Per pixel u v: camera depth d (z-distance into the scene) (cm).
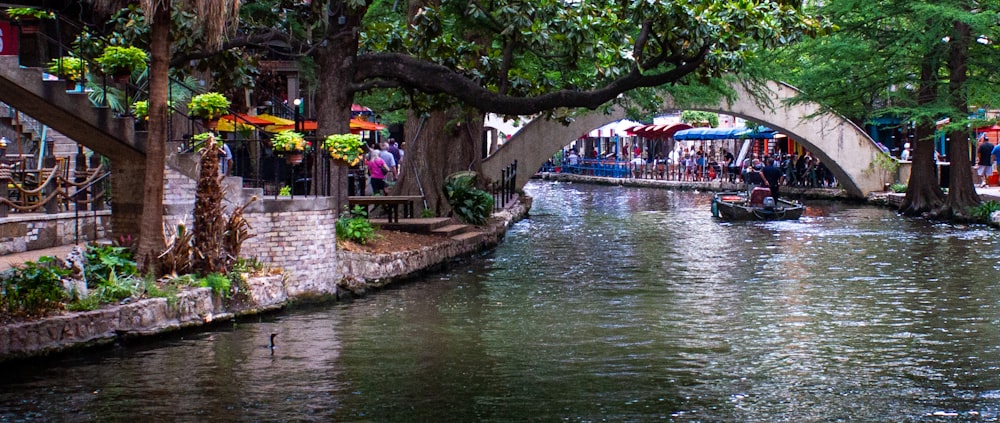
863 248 3131
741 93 5162
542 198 5791
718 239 3450
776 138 6694
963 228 3759
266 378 1476
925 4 4016
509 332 1817
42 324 1544
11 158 2236
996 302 2131
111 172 2006
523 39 2353
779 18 2417
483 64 2572
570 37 2300
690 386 1455
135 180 1991
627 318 1961
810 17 2459
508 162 5144
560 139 5134
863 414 1323
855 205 5119
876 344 1725
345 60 2502
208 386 1428
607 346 1708
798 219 4228
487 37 3066
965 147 4150
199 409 1323
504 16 2292
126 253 1867
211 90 2797
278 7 2583
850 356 1638
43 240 1977
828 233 3619
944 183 4825
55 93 1852
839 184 5594
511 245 3269
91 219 2105
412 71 2503
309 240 2083
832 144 5281
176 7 1811
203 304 1816
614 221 4197
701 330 1842
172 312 1747
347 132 2523
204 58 2516
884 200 5028
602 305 2106
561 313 2011
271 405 1346
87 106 1881
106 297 1684
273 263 2045
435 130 3148
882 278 2489
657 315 1994
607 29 2362
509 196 4625
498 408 1343
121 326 1652
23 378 1452
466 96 2491
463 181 3338
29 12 2308
